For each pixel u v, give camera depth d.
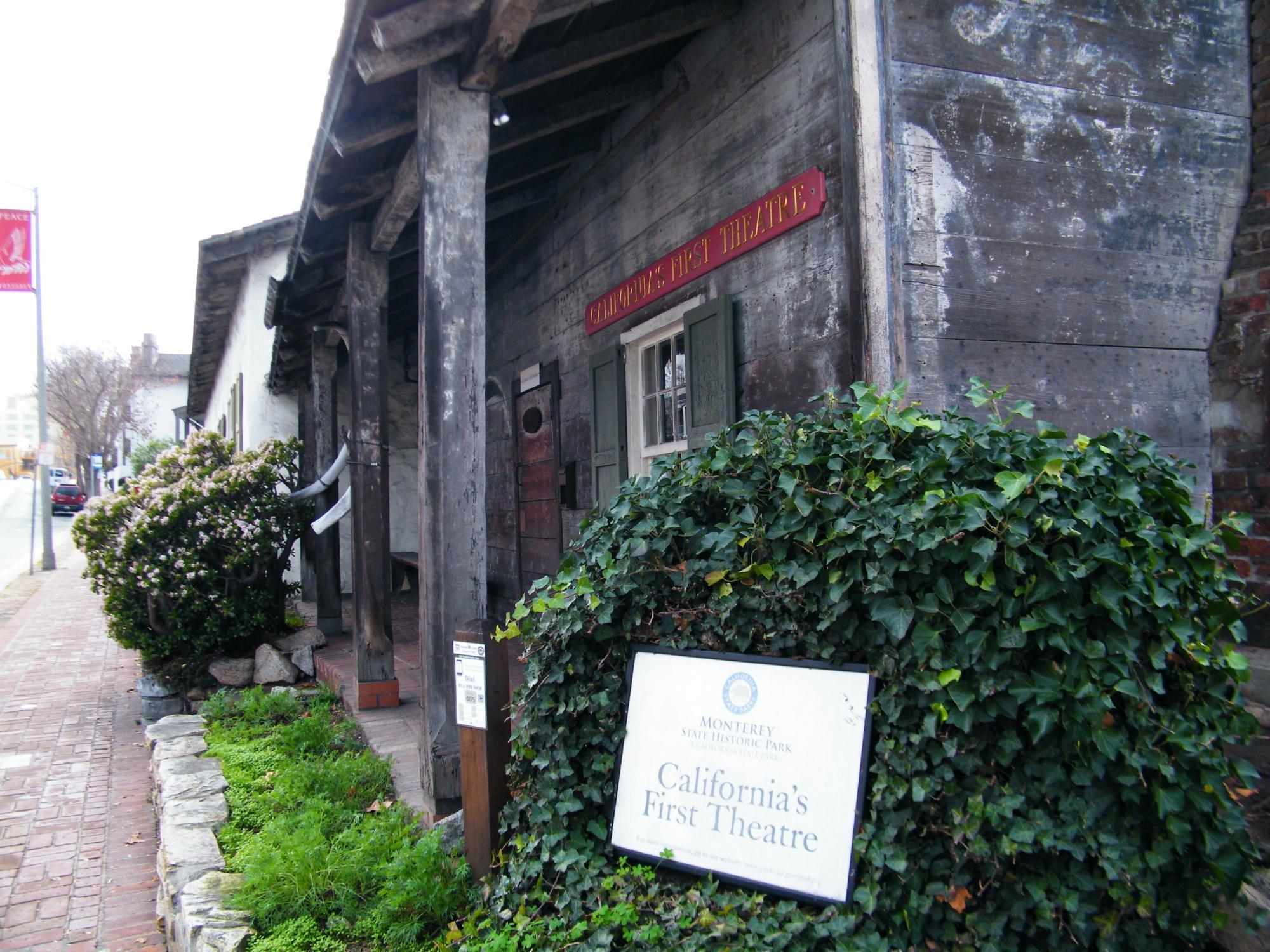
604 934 2.30
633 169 5.18
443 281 3.44
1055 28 3.36
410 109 3.93
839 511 2.31
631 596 2.68
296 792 3.83
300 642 6.79
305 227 5.02
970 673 2.07
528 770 2.80
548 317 6.61
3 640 10.15
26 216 15.70
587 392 5.87
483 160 3.52
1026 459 2.20
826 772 2.28
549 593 2.73
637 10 4.04
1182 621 2.10
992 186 3.23
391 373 10.73
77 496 36.94
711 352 4.19
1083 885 1.96
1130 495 2.14
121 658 9.05
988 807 1.98
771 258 3.83
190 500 6.49
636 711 2.65
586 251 5.88
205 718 5.37
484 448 3.52
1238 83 3.66
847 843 2.20
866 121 3.06
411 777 3.99
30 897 3.76
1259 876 2.42
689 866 2.43
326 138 3.79
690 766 2.52
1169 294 3.48
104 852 4.21
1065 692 1.99
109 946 3.34
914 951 2.04
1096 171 3.39
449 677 3.42
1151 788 2.03
